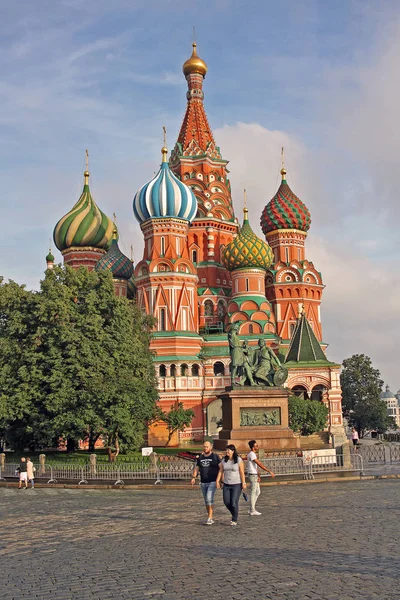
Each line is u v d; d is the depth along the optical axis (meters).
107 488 32.66
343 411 122.31
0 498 29.50
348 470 34.50
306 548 14.45
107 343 50.91
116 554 14.75
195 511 22.02
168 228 81.38
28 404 48.19
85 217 92.50
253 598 10.49
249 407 40.97
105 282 53.75
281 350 80.69
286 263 91.56
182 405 73.19
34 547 16.28
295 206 93.56
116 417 46.53
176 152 96.75
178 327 78.50
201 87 101.31
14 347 49.47
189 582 11.70
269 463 33.44
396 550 13.93
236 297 84.25
